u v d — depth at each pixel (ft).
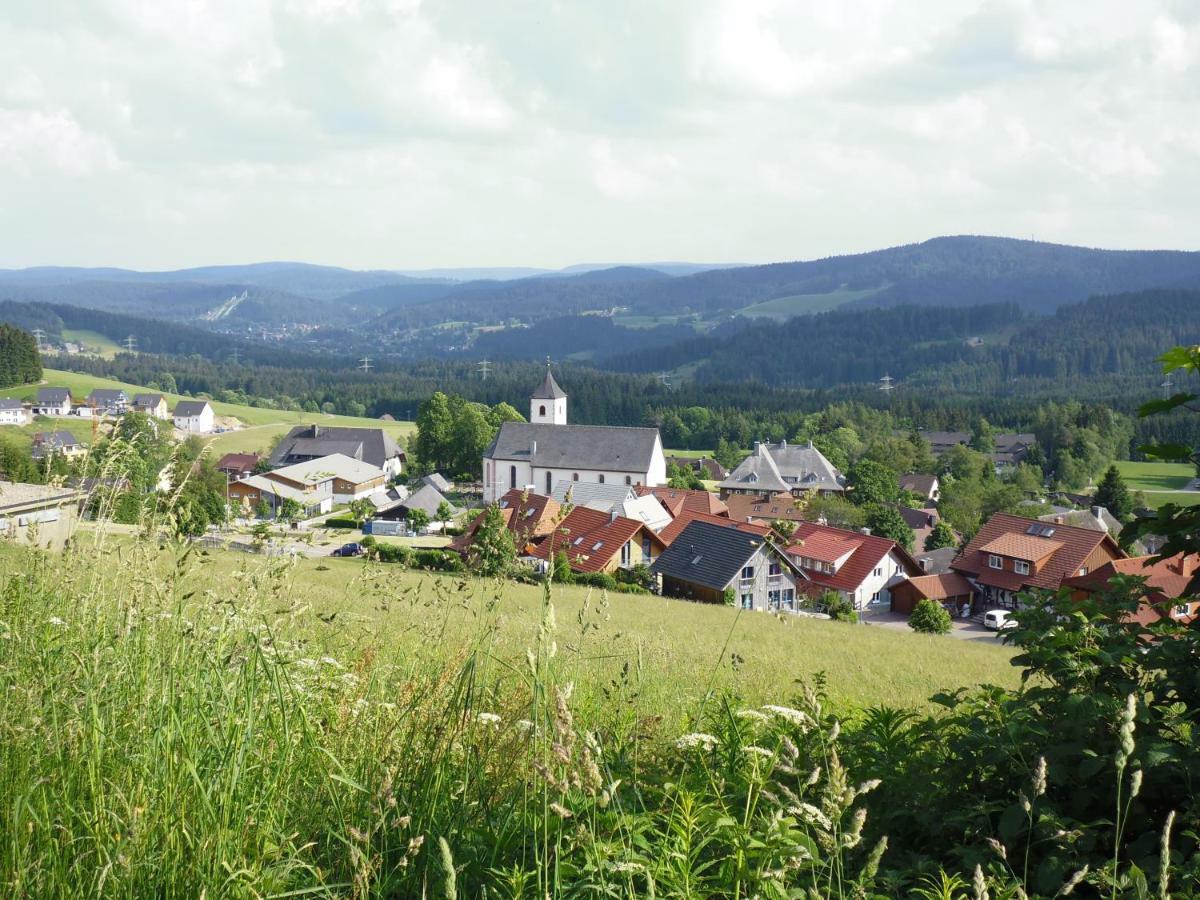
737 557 140.87
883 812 15.33
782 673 41.98
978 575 172.76
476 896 11.78
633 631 61.11
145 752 11.60
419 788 13.21
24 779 11.05
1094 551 163.32
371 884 11.64
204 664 13.37
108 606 15.53
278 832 11.76
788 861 11.64
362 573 20.61
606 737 16.35
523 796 12.96
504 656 19.40
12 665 12.76
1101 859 12.89
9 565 17.60
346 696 14.98
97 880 10.20
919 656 77.61
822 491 350.23
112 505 18.84
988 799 15.07
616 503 205.05
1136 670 15.69
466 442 360.69
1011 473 417.08
